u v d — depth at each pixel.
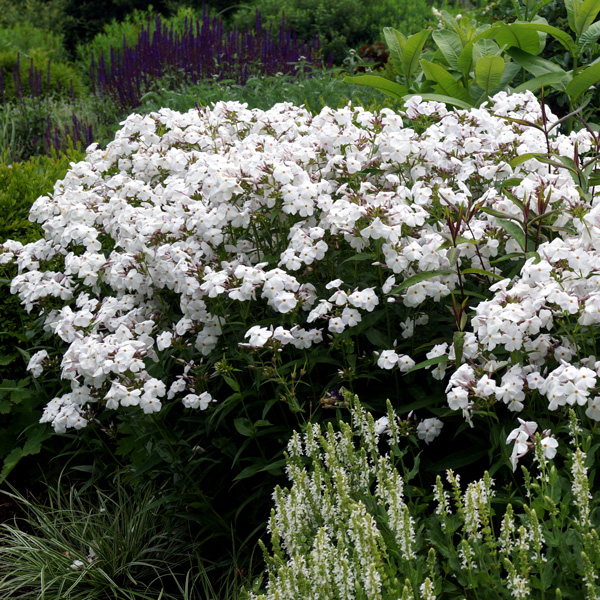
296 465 2.65
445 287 3.03
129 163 4.43
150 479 3.68
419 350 3.17
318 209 3.56
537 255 2.77
